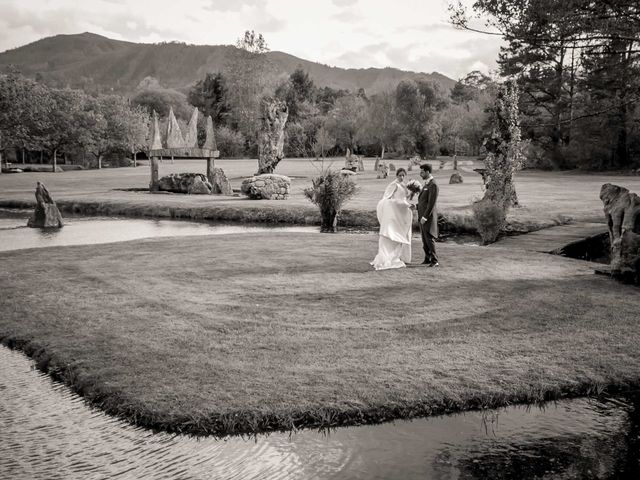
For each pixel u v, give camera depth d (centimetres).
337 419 605
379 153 9462
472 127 8312
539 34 1775
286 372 696
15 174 6088
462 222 2108
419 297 1021
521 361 736
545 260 1366
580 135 5691
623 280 1142
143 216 2708
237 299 1014
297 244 1612
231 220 2550
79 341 815
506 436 583
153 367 715
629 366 725
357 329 851
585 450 558
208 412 603
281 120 4119
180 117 11081
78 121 7588
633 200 1159
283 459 540
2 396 676
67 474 516
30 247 1772
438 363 726
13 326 894
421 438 578
